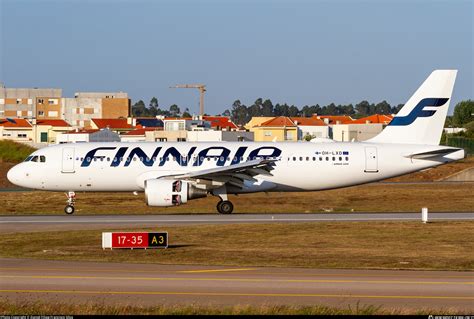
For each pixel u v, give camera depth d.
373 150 178.00
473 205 197.88
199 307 69.81
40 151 176.25
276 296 75.94
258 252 110.44
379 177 178.50
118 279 85.31
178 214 172.75
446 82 180.12
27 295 76.19
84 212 184.12
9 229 140.62
